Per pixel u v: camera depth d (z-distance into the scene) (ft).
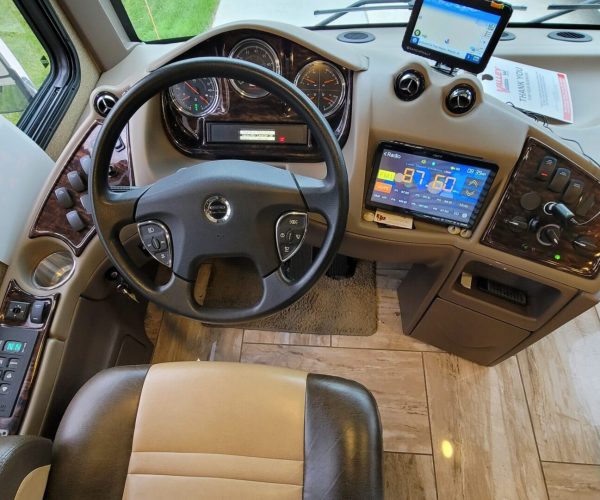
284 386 2.44
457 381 4.25
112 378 2.51
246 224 2.11
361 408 2.34
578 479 3.74
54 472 2.23
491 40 2.46
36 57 3.65
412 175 2.64
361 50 2.84
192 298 2.23
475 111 2.48
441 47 2.62
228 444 2.33
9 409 2.70
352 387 2.44
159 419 2.38
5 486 1.83
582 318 4.52
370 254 3.22
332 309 4.72
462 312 3.56
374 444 2.26
